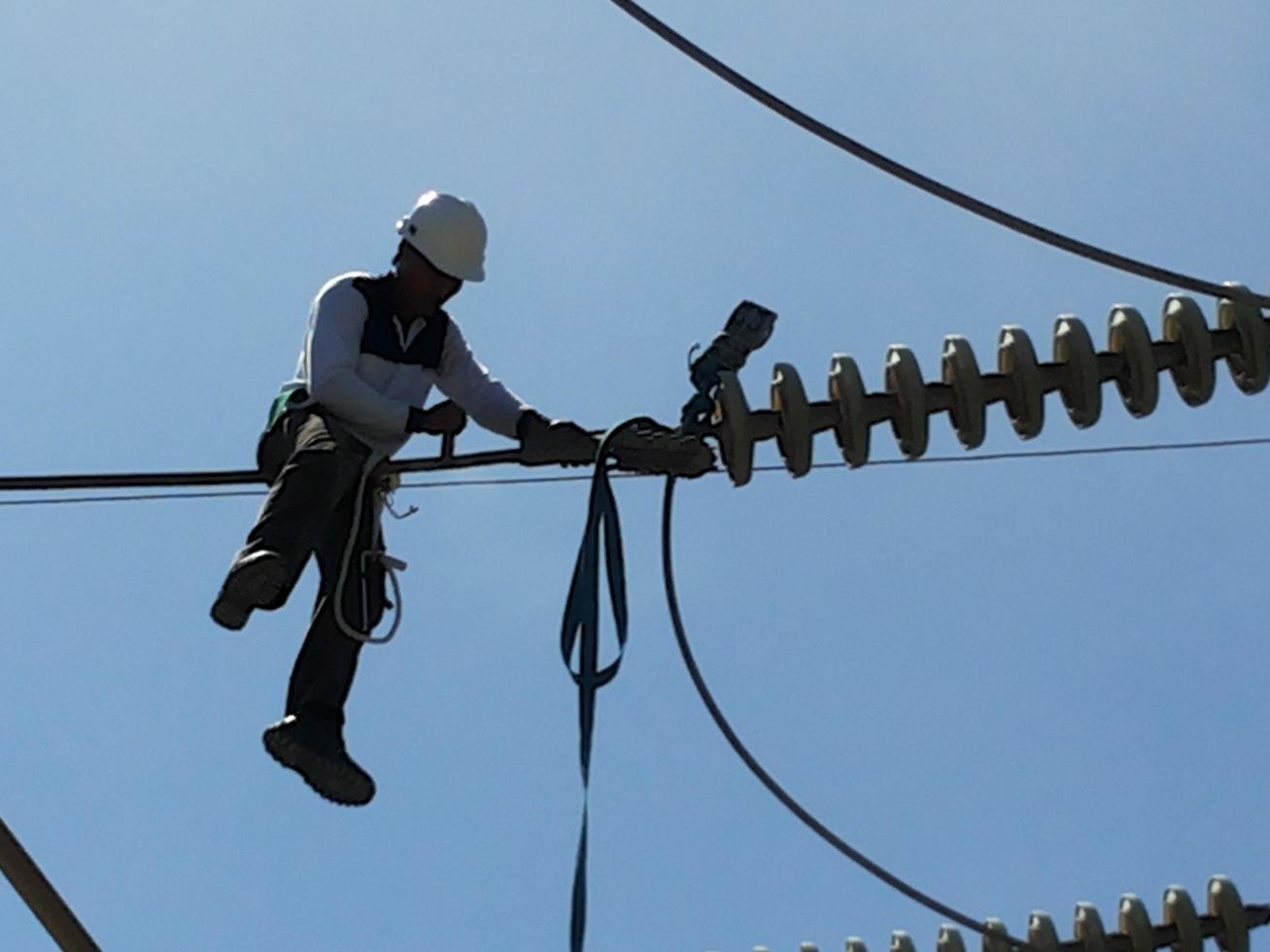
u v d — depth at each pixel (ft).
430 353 64.75
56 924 52.90
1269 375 62.54
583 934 54.60
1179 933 62.75
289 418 64.13
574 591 58.54
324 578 64.08
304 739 62.39
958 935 63.93
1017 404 61.36
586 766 56.65
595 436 62.64
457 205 64.85
